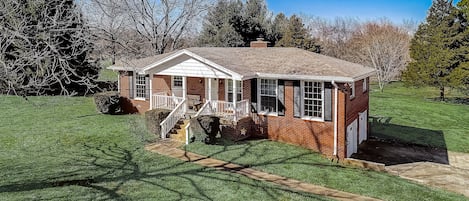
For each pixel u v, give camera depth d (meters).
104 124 20.70
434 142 21.75
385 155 18.72
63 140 17.52
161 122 18.30
